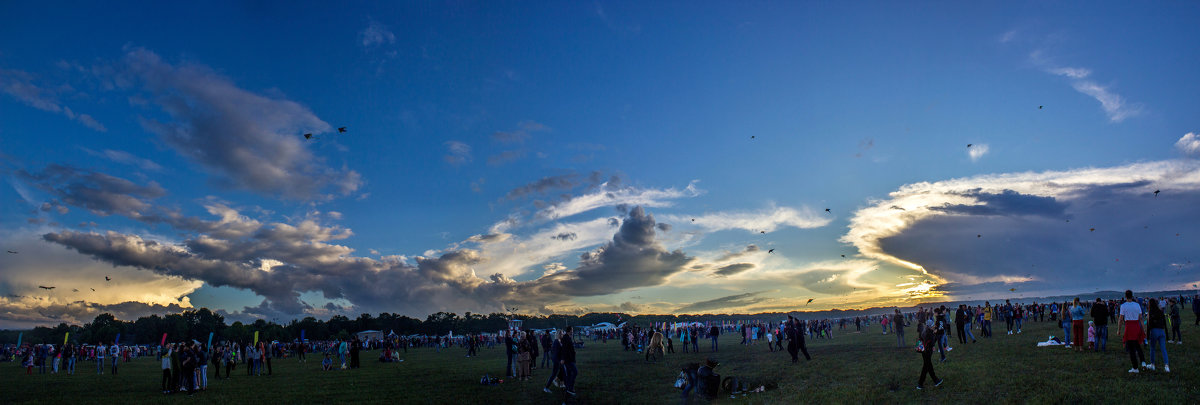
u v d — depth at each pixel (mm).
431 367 38312
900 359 25547
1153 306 16734
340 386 26859
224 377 33469
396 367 39719
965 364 21422
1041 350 23438
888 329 54375
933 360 23750
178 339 172000
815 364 26719
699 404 18172
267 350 40406
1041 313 52312
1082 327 22203
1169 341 23547
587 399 20406
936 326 23641
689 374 18781
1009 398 15117
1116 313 44719
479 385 25547
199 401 22500
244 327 161625
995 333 37750
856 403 16359
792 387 20078
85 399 23578
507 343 28109
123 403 22141
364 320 185125
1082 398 14336
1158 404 13219
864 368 23469
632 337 51188
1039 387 16016
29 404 22234
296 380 30594
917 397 16594
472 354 53906
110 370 43000
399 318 187125
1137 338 16688
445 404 20453
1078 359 19984
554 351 22094
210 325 179250
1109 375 16750
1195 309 33656
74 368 44500
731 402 18062
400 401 21375
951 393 16578
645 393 21266
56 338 161625
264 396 23562
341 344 39656
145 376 36062
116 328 167750
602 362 36344
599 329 102625
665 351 46812
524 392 22781
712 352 41156
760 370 26219
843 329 78062
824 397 17609
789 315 29625
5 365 52875
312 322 179125
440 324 186750
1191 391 14070
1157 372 16422
